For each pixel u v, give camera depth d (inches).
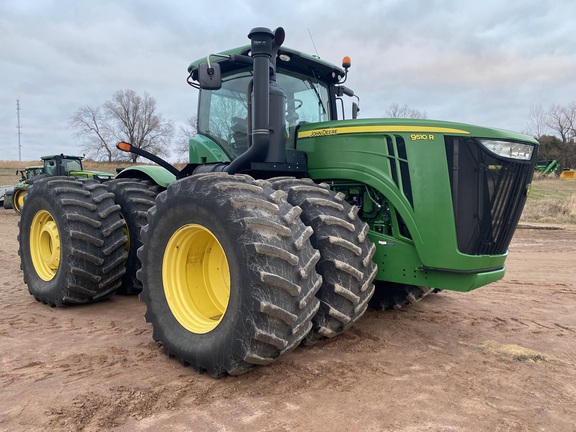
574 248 390.9
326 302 128.9
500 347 145.2
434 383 117.6
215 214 117.0
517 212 145.2
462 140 136.0
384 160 145.9
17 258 319.9
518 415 101.9
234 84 183.3
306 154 166.1
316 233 130.9
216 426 95.3
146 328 162.4
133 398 106.4
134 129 2153.1
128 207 204.5
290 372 122.1
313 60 180.9
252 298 108.2
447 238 135.3
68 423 95.9
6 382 115.6
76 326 163.9
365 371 124.2
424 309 191.2
